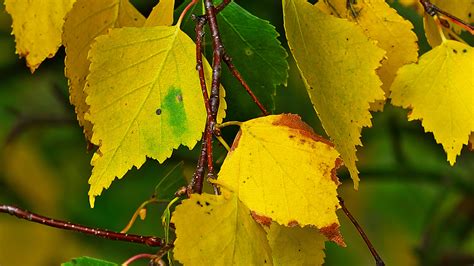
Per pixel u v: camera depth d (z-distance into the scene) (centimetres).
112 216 80
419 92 43
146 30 40
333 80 41
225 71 45
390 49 43
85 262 39
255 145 39
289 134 39
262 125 39
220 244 38
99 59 40
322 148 39
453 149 43
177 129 40
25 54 42
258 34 45
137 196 80
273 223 40
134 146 40
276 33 45
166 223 39
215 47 40
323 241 40
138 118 40
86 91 40
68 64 42
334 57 41
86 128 42
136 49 40
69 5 42
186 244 37
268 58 45
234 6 45
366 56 41
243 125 39
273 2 65
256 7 65
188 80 40
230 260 38
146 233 79
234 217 38
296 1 41
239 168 39
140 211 44
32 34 42
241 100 45
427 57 43
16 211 40
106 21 42
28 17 42
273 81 45
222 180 38
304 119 71
